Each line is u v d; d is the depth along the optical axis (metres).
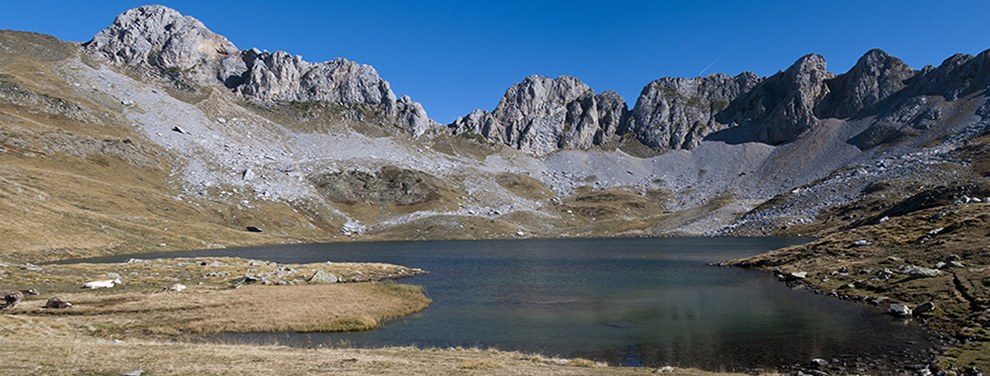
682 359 31.41
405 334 40.06
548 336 39.31
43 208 128.50
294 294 53.88
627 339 37.75
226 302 47.88
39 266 70.44
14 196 126.81
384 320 45.66
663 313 48.09
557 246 176.38
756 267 84.00
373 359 24.45
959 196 117.75
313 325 41.03
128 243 132.50
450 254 140.00
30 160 176.50
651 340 37.16
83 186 169.12
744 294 57.62
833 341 33.72
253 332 38.88
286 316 43.34
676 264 101.12
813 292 55.50
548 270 93.62
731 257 112.00
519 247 172.75
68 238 118.12
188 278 66.62
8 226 108.06
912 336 33.06
